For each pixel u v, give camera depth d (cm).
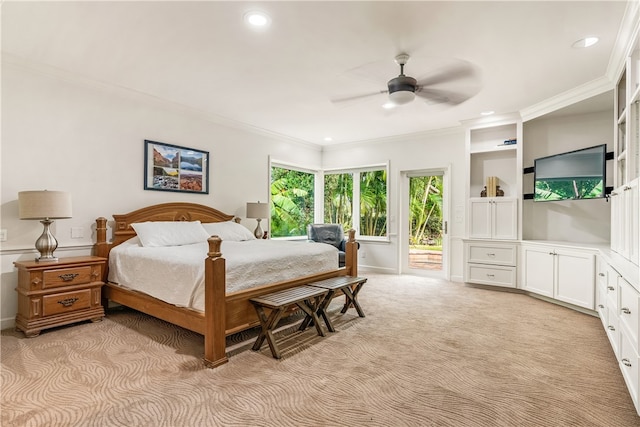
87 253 349
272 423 168
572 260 364
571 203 429
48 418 170
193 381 209
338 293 359
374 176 633
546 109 405
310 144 650
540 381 211
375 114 456
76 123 340
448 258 536
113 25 240
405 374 220
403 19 228
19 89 304
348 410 179
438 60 289
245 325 257
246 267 266
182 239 375
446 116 463
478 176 505
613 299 234
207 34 251
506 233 456
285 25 237
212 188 471
